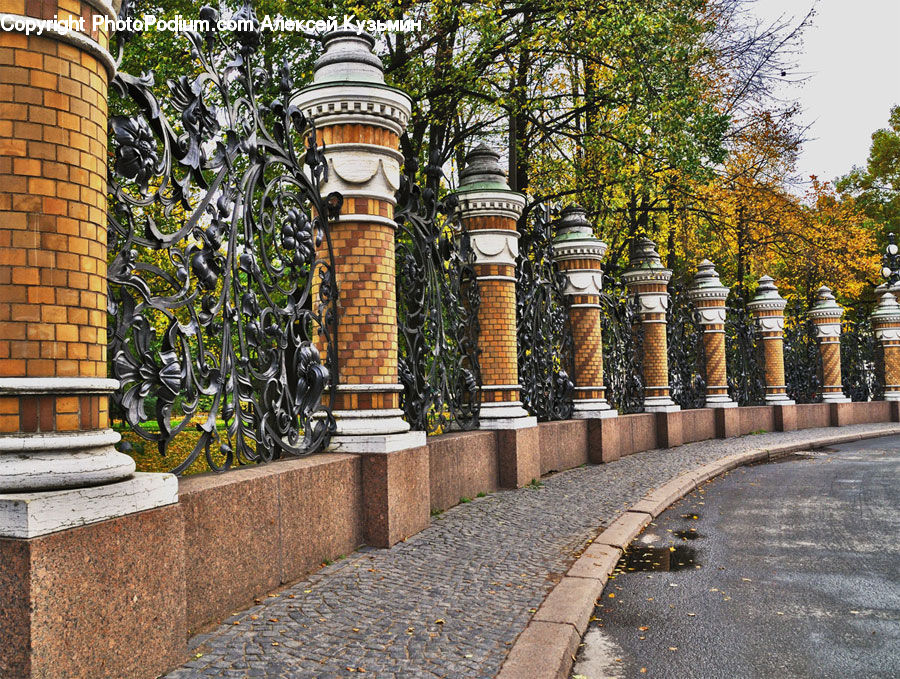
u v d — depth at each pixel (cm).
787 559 636
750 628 456
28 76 292
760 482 1108
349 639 387
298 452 575
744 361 1958
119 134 369
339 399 634
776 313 2028
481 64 1360
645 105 1323
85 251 309
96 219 318
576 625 424
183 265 433
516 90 1438
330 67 646
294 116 596
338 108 626
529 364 1085
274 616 420
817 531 752
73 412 303
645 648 422
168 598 341
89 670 293
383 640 387
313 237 598
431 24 1322
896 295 2522
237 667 346
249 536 447
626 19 1240
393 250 670
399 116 655
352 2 1222
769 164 2180
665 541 707
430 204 799
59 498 285
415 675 342
